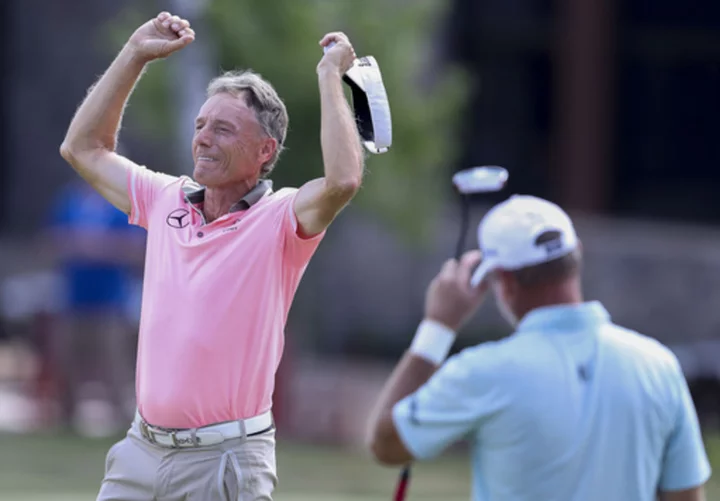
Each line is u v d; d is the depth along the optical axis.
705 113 70.88
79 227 45.19
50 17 68.94
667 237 67.44
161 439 15.78
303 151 45.94
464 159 69.44
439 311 14.57
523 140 70.44
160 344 15.65
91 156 17.12
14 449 42.38
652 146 71.00
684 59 70.88
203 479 15.64
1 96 69.81
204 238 15.79
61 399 46.66
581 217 68.81
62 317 46.16
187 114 47.81
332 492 38.44
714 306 66.00
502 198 69.69
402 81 48.97
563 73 69.56
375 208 48.91
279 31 46.59
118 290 45.69
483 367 13.74
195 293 15.56
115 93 17.14
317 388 49.28
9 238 69.12
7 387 54.28
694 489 14.09
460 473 43.16
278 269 15.76
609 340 13.93
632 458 13.68
